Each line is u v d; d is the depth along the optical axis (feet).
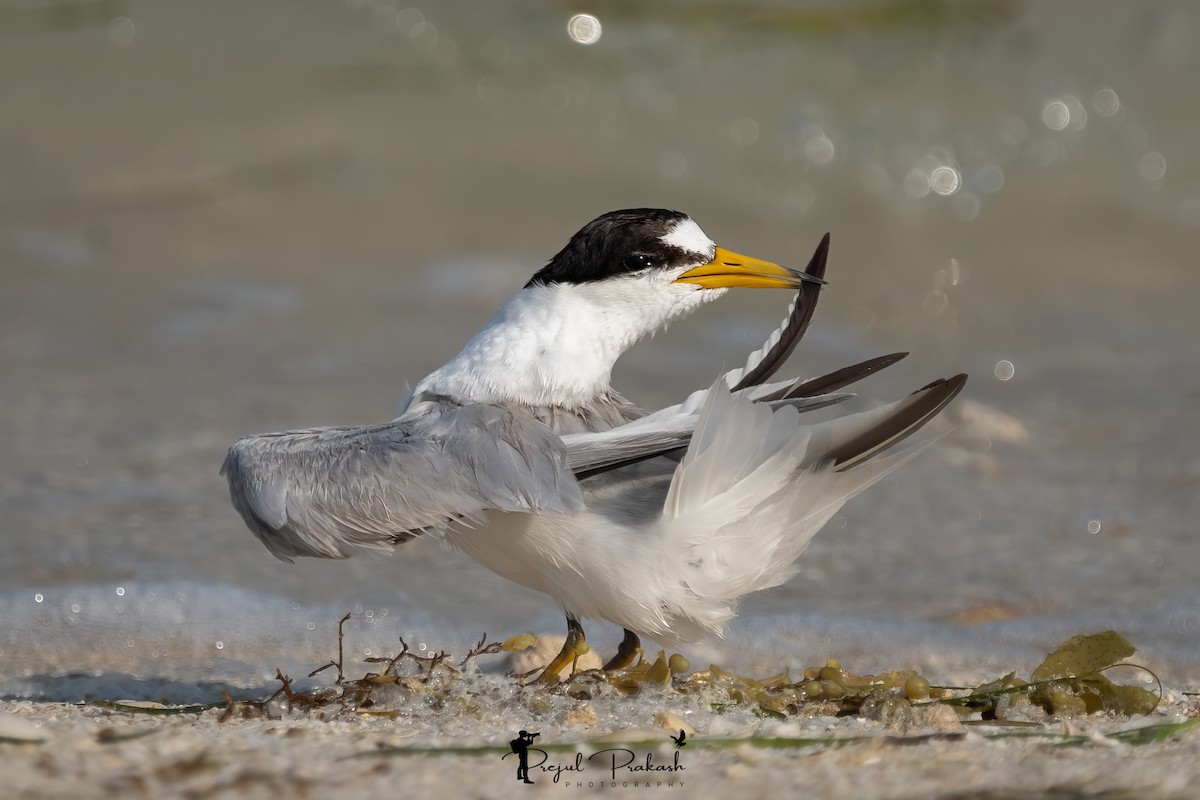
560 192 68.23
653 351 51.21
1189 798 17.71
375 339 52.85
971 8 77.41
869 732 21.84
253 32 76.64
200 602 30.81
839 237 66.59
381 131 71.51
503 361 25.16
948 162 71.82
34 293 57.67
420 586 32.68
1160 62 76.74
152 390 46.52
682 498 22.81
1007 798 17.74
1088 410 45.88
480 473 22.68
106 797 17.70
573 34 76.89
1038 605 31.01
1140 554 34.04
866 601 31.42
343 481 23.12
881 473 23.58
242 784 18.25
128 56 75.41
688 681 24.70
